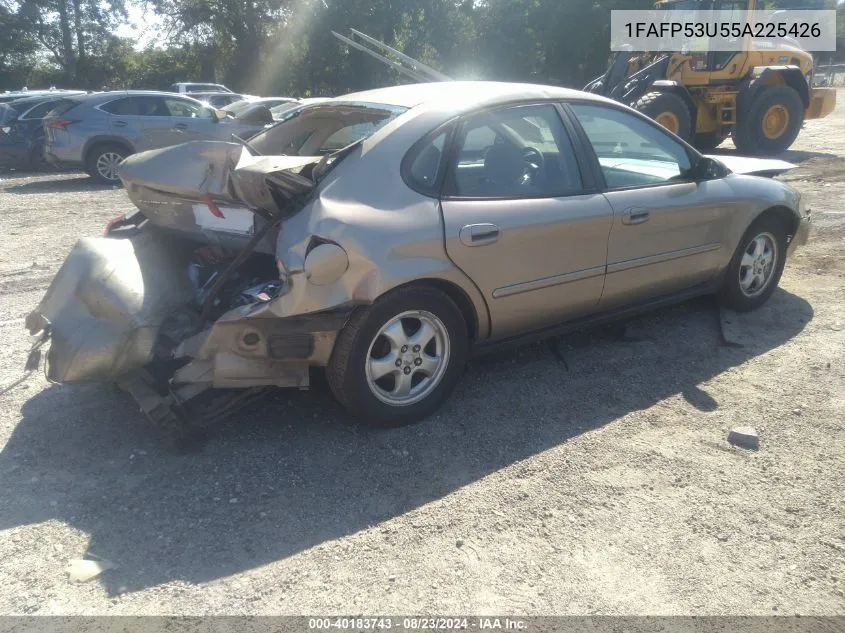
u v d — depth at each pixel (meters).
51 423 3.94
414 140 3.76
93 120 13.76
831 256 6.87
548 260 4.09
